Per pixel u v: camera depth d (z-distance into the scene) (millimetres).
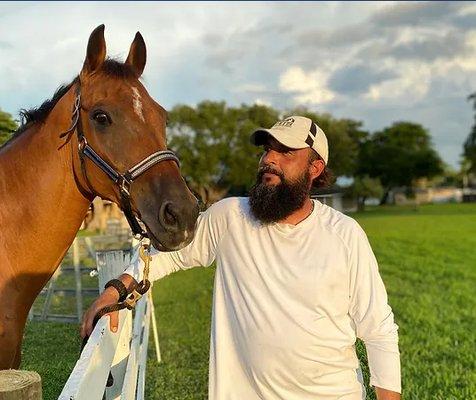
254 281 2311
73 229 2953
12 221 2814
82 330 2328
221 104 53562
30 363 6168
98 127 2672
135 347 3680
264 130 2346
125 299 2451
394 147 79062
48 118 2877
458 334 7289
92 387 1738
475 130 71250
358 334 2303
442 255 17016
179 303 10211
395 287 11094
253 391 2342
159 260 2635
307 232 2318
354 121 78562
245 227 2385
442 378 5453
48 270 2920
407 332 7387
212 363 2389
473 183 89125
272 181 2320
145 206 2561
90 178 2762
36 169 2842
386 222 34719
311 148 2336
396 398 2174
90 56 2744
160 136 2703
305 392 2266
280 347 2227
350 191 61188
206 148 52031
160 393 5328
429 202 80250
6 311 2775
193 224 2521
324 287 2238
